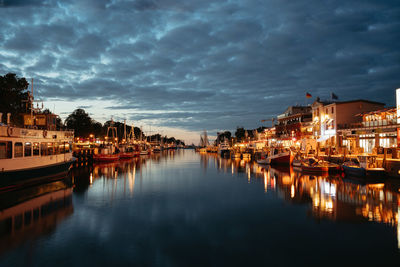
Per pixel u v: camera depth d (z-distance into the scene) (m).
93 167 59.72
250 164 70.06
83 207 23.55
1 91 52.53
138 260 13.50
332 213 21.27
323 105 69.31
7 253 14.27
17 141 29.31
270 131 109.00
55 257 13.81
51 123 38.28
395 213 21.02
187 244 15.49
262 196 27.98
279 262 13.27
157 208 23.28
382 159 38.00
